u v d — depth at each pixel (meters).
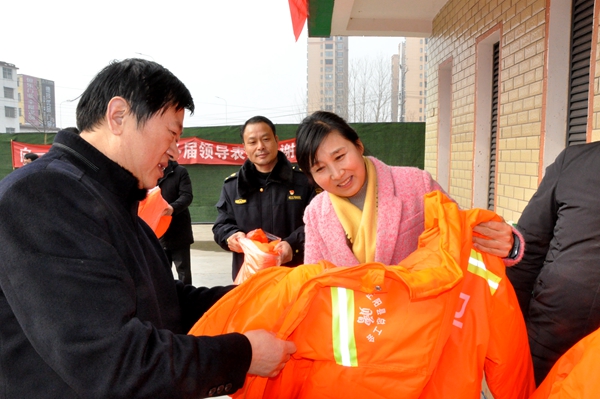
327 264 1.34
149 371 0.92
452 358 1.24
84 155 1.06
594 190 1.46
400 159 7.89
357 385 1.21
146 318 1.11
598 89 2.57
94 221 0.97
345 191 1.52
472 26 4.59
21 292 0.88
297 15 4.44
